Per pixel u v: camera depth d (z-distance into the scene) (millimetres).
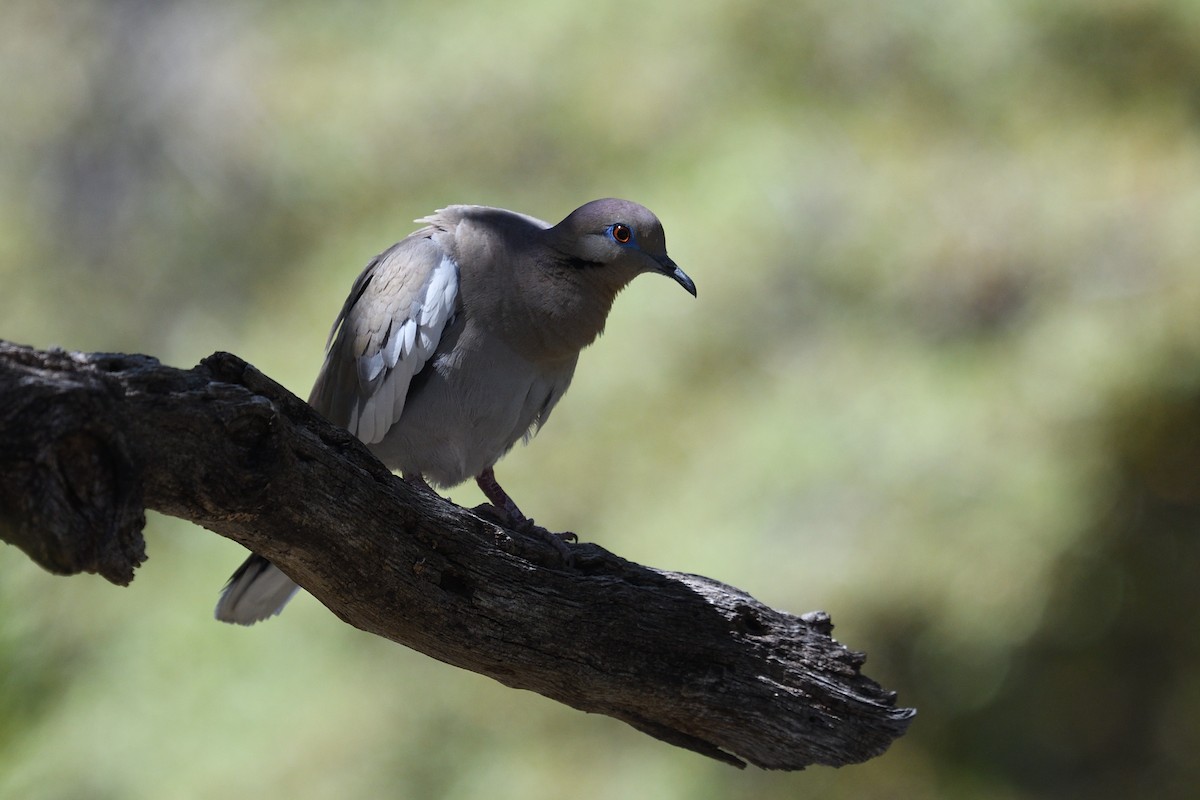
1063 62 14047
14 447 4090
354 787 12500
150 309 16641
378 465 5371
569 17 14719
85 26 18062
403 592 5621
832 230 13336
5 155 17859
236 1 16828
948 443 12578
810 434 12688
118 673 13562
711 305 13109
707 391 13102
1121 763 16688
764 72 14227
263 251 15445
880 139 13750
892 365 12961
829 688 6262
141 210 17078
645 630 6043
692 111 14180
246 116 15961
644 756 12969
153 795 12594
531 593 5840
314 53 15680
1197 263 13016
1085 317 13008
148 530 14094
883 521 12578
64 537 4211
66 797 12969
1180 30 13938
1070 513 12992
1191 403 14672
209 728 12867
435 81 14898
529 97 14648
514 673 6051
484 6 15078
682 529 12570
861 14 14203
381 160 14883
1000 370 12914
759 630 6277
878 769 14984
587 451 13125
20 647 14445
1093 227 13281
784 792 13953
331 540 5336
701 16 14445
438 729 12914
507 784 12758
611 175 14109
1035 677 16016
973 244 13312
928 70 14078
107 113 17641
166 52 17359
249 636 13195
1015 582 13062
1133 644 16250
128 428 4402
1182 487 15688
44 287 17344
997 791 15516
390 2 15547
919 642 13352
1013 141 13750
